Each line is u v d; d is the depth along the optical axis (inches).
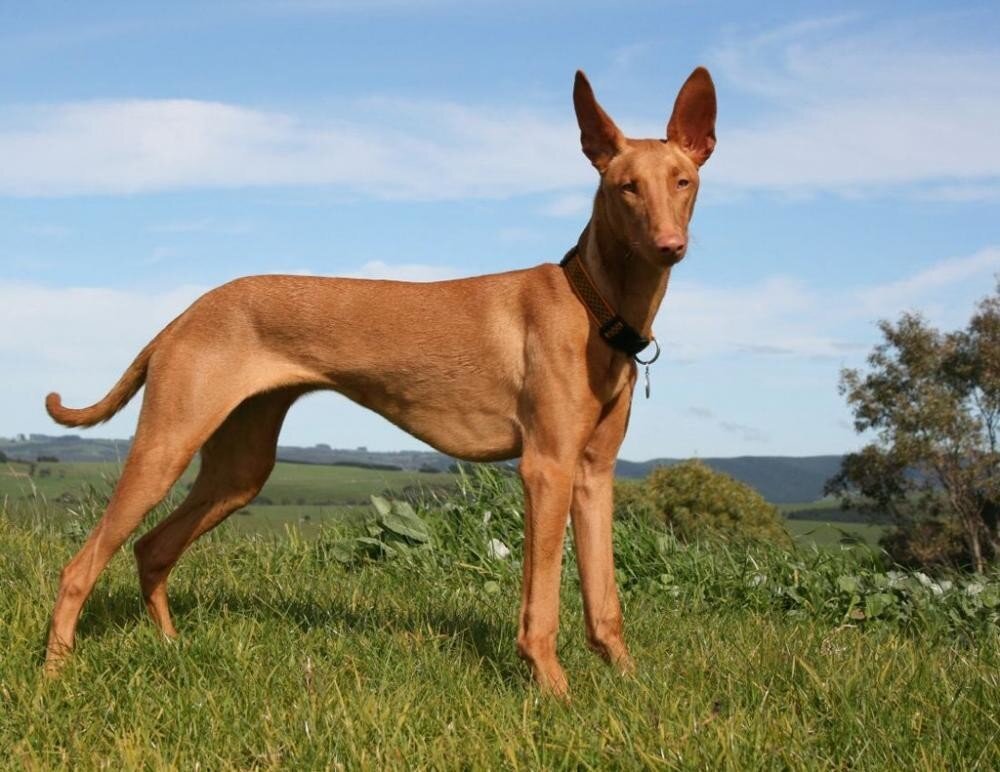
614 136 194.9
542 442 191.0
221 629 198.7
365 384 207.0
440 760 140.6
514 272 203.8
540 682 180.9
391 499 327.0
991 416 1835.6
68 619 192.4
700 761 138.3
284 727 153.3
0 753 150.5
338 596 247.9
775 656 189.9
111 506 198.2
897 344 1882.4
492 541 307.9
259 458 223.5
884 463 1830.7
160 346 203.2
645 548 307.6
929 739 147.6
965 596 273.1
